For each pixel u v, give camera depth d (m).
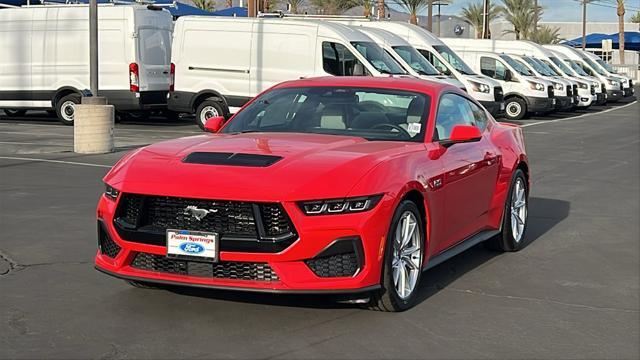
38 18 20.86
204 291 6.16
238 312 5.72
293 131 6.68
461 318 5.81
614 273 7.30
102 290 6.22
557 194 11.80
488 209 7.47
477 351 5.14
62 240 7.94
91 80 15.23
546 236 8.88
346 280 5.37
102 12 20.58
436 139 6.64
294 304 5.92
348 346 5.13
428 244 6.20
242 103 20.08
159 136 18.34
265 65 19.89
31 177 11.84
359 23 24.78
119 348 5.00
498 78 29.00
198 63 20.36
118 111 22.58
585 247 8.35
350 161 5.64
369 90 7.00
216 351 4.98
